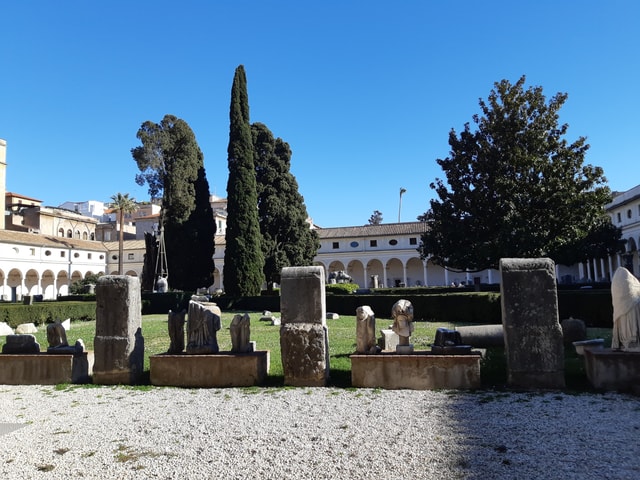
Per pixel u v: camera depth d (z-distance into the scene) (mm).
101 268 62375
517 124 22406
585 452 4527
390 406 6367
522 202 21688
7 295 50125
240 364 7969
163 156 38438
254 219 33031
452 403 6414
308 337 7715
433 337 13266
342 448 4828
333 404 6547
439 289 35469
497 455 4512
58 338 9055
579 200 20641
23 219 62531
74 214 73062
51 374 8484
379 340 10914
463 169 23953
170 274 36875
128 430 5691
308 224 41781
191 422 5926
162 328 17609
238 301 30328
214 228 39594
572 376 7840
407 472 4180
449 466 4281
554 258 22031
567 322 11367
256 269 32281
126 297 8453
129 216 79312
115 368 8328
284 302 7887
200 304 8438
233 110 34094
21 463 4688
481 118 24062
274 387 7715
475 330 11586
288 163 40438
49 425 5988
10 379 8547
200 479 4184
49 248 54000
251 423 5793
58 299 34125
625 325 7148
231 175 33281
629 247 43438
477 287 34062
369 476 4121
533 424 5426
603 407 6059
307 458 4582
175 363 8156
